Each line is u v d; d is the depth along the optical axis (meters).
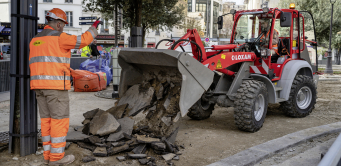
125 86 4.49
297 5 21.94
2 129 4.66
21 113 3.44
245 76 5.28
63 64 3.15
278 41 6.04
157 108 4.21
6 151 3.62
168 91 4.25
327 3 20.81
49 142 3.33
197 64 3.77
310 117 6.15
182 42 4.24
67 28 30.88
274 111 6.77
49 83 3.07
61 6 30.78
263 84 4.95
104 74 9.96
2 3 29.66
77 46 3.16
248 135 4.76
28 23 3.44
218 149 4.05
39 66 3.09
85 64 10.85
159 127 4.00
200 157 3.73
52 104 3.15
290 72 5.62
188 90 3.72
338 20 20.56
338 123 5.31
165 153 3.65
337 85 11.68
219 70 5.03
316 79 7.20
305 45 6.50
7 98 7.49
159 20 14.74
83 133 3.98
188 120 5.83
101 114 4.00
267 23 5.52
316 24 20.89
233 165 3.35
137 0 9.52
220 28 6.13
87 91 9.14
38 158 3.46
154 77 4.44
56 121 3.19
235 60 5.02
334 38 21.77
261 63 5.49
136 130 3.91
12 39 3.38
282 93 5.65
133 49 3.99
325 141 4.46
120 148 3.56
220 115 6.34
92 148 3.64
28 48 3.45
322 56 37.06
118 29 11.81
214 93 5.25
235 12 5.96
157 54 3.74
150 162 3.36
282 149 4.01
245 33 5.86
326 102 7.88
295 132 4.71
